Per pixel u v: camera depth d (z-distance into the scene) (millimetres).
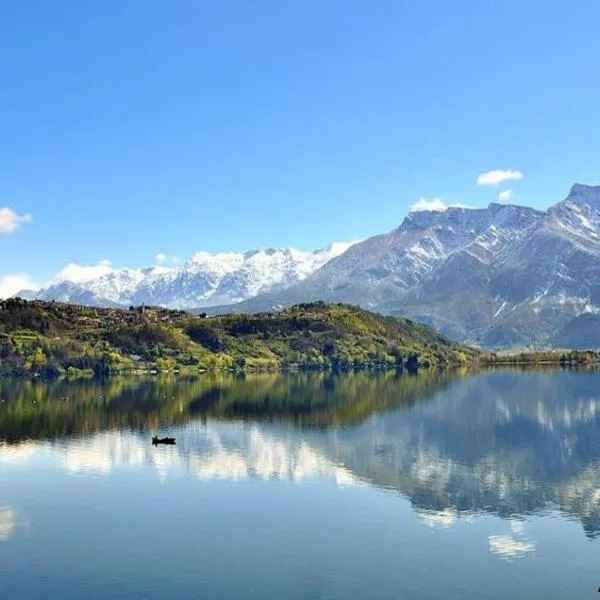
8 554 97250
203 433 198375
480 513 118625
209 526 109188
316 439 189250
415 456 166875
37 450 169625
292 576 90125
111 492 128875
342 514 116062
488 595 85562
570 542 104500
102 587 86750
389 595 85062
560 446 183625
